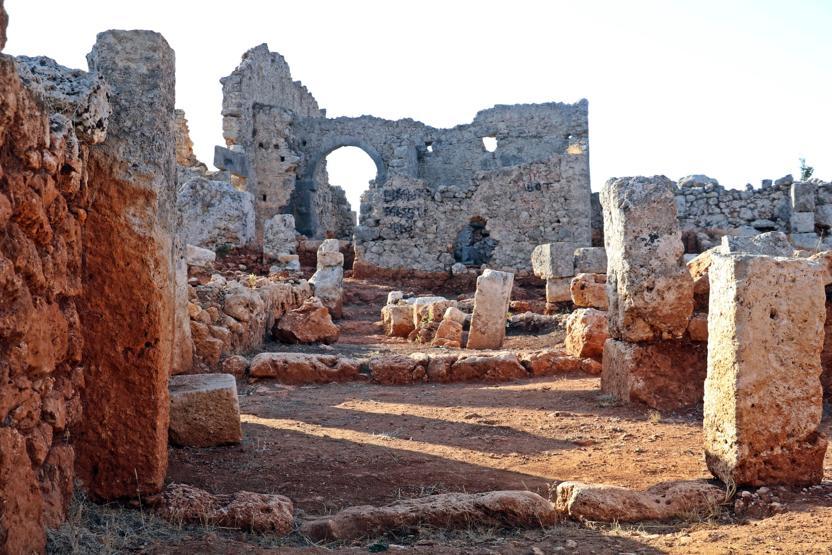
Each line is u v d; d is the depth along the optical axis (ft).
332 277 68.33
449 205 95.40
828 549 13.07
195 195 71.20
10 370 11.24
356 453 21.93
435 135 122.31
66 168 13.76
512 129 120.16
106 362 15.38
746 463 16.96
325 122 122.72
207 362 36.78
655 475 19.48
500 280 49.60
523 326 56.29
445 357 37.76
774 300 17.21
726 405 17.39
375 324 63.57
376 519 15.14
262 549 13.48
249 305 44.27
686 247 90.12
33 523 11.68
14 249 11.39
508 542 14.29
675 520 15.98
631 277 28.71
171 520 14.99
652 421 26.45
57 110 14.05
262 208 117.39
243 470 19.45
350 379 37.40
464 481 19.06
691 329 28.78
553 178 95.71
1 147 11.11
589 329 38.27
